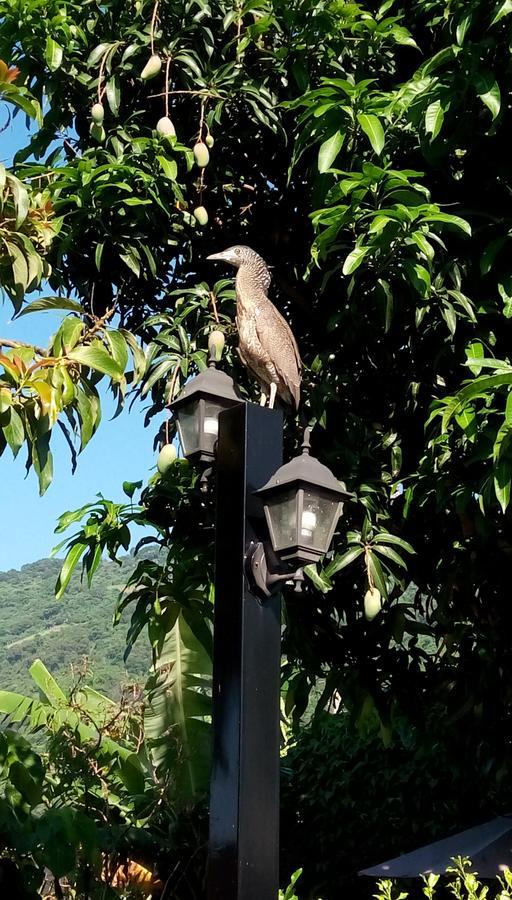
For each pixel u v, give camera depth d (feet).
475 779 21.72
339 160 15.96
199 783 21.99
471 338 15.98
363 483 16.15
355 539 15.51
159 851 25.95
